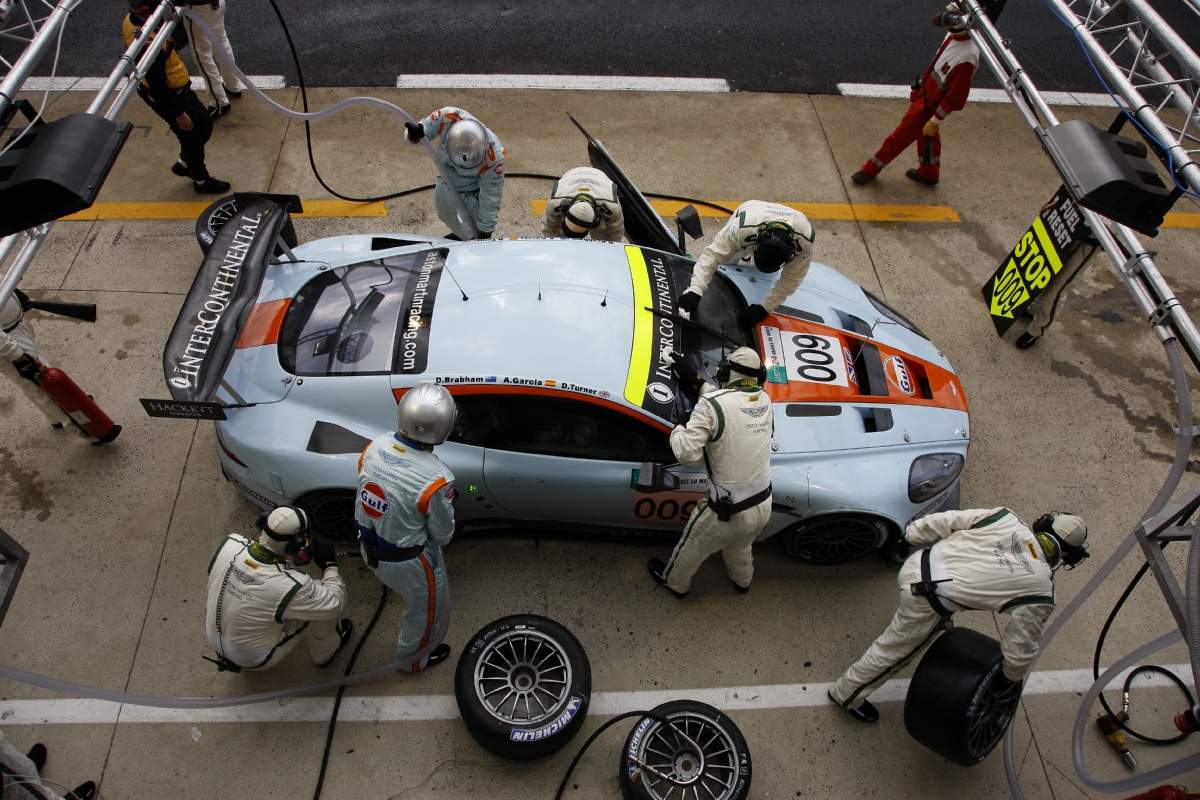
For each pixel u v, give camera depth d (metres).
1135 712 3.73
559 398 3.41
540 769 3.35
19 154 2.93
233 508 4.14
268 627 3.06
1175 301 3.11
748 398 3.17
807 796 3.37
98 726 3.39
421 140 4.55
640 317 3.72
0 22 3.21
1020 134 7.02
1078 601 3.17
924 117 5.77
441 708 3.52
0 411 4.44
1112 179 2.93
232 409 3.59
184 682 3.54
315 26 7.25
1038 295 4.98
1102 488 4.59
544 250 4.00
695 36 7.61
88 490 4.15
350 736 3.41
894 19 8.02
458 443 3.53
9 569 2.72
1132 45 3.47
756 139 6.65
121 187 5.77
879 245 5.91
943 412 4.01
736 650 3.79
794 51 7.55
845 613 3.96
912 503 3.74
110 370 4.68
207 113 5.34
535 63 7.13
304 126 6.34
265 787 3.26
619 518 3.80
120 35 6.84
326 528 3.87
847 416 3.81
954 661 3.15
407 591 3.12
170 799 3.21
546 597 3.90
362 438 3.49
